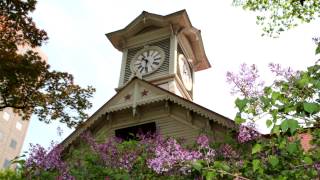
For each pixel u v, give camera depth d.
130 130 14.69
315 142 5.53
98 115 15.02
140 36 21.62
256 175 6.31
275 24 13.62
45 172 8.97
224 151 9.13
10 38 16.06
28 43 16.78
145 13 21.41
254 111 4.60
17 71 14.54
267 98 4.51
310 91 4.43
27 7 15.92
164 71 19.50
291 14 13.20
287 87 4.64
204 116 13.24
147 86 15.08
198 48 23.28
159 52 20.44
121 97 15.33
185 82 21.06
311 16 12.90
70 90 15.85
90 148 10.62
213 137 12.33
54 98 15.59
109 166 9.52
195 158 7.01
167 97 14.31
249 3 13.77
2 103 15.56
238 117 4.68
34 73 14.89
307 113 4.29
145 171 9.31
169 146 7.47
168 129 14.04
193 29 21.91
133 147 10.28
